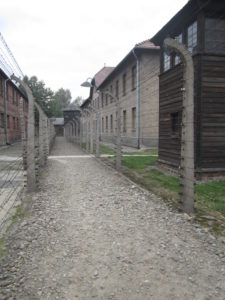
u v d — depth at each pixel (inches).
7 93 911.7
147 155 544.4
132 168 390.9
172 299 94.7
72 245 136.8
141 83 692.7
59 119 2731.3
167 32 361.4
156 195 235.1
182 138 187.6
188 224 165.0
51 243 139.1
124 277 108.0
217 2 272.2
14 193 242.7
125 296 96.5
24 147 339.3
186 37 323.0
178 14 310.8
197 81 279.6
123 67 834.8
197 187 253.6
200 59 276.8
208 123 281.9
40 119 388.5
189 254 126.7
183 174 187.0
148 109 685.9
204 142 281.6
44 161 426.9
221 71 282.7
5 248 133.0
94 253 128.2
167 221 170.7
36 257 124.2
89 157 568.1
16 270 112.9
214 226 161.3
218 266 116.0
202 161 281.9
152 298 95.3
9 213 186.2
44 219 175.2
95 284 103.4
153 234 150.4
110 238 145.3
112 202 214.7
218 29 287.0
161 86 382.9
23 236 147.5
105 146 848.3
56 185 279.6
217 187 253.0
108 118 1067.3
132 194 240.2
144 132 694.5
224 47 288.7
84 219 175.5
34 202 214.5
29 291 98.9
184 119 184.7
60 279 106.7
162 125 379.6
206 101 280.4
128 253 128.0
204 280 105.7
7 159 472.1
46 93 2365.9
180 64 315.0
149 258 123.1
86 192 248.8
